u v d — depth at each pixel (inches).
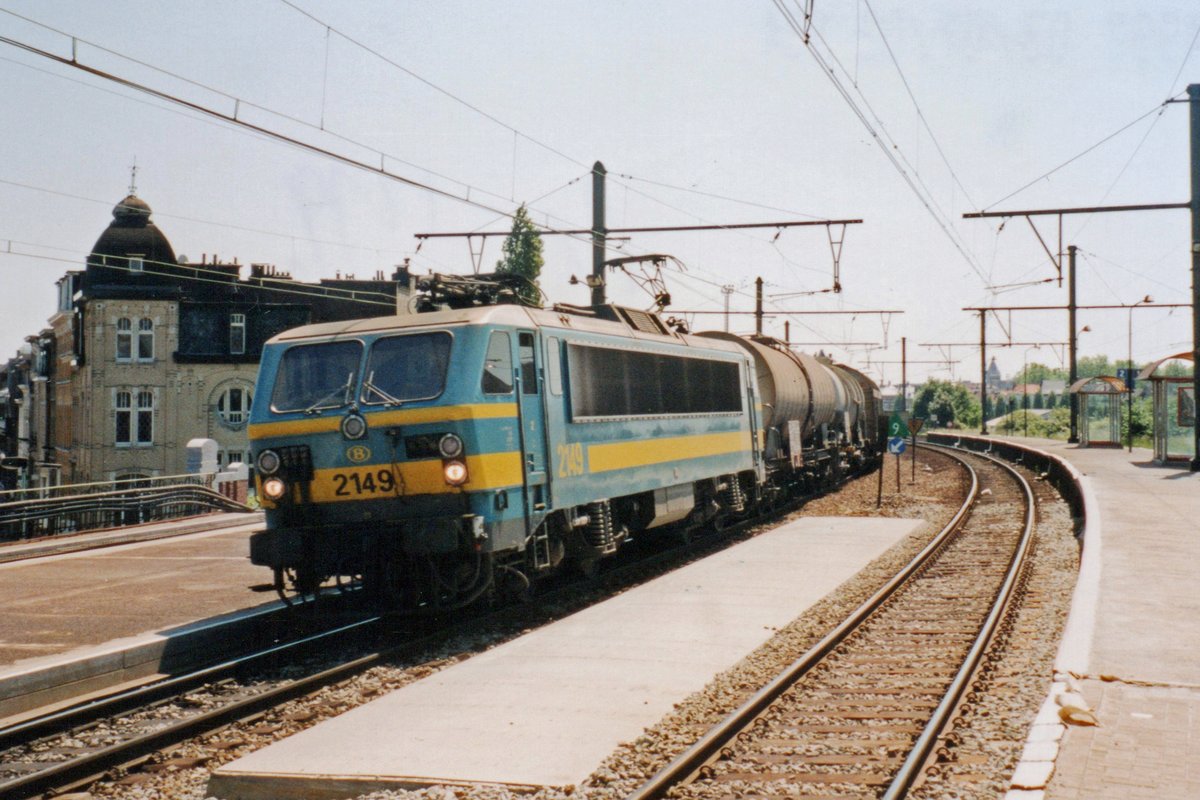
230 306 1694.1
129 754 294.7
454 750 279.3
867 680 361.7
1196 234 1098.7
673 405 655.1
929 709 322.7
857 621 450.0
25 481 2351.1
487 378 449.7
